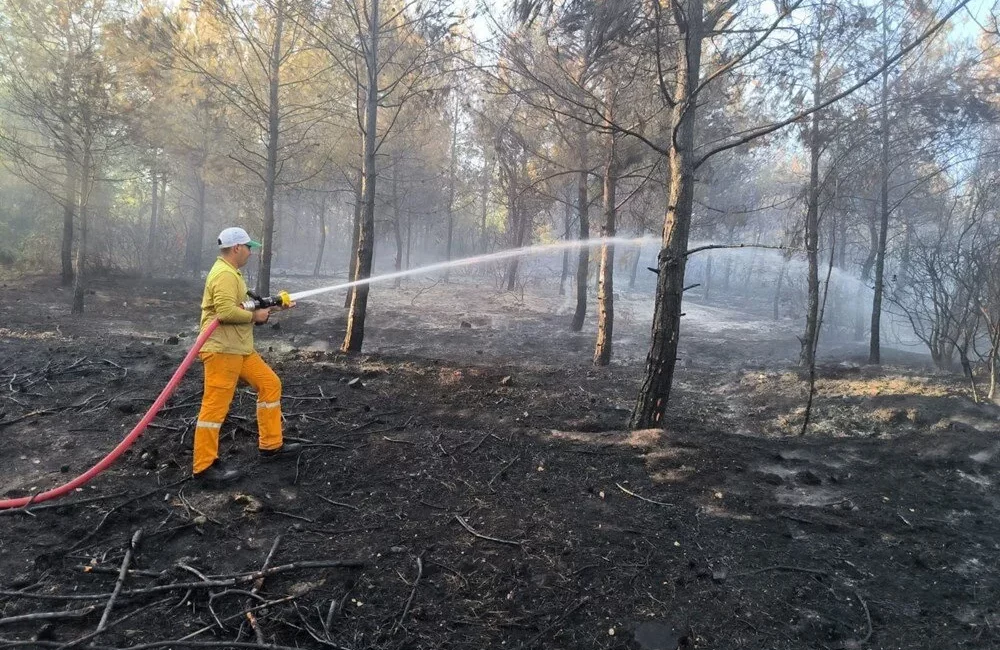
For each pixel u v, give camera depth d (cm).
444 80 931
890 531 382
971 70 845
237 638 264
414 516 373
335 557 325
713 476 448
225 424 499
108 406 540
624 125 955
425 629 273
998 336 754
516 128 1078
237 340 412
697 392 864
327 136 1593
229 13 1096
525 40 653
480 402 626
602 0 564
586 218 1370
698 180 605
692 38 525
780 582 319
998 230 1060
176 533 346
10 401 548
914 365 1123
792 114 902
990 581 329
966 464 511
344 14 965
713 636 275
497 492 408
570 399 672
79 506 370
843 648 272
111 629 267
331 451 461
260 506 371
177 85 1216
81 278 1266
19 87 1296
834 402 757
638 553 338
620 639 271
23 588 293
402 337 1305
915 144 993
